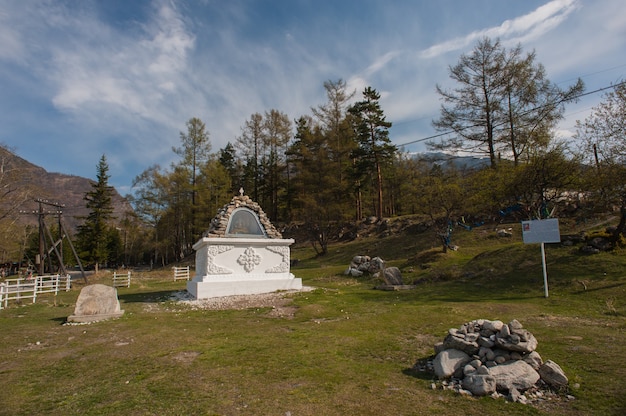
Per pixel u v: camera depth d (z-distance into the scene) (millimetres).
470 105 29391
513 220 29875
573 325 8656
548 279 14570
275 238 17703
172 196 48188
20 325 10219
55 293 19219
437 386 5195
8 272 53469
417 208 27547
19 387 5430
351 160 45031
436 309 11148
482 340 5543
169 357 6750
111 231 64000
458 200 24031
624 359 5914
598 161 16219
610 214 24078
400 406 4566
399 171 50094
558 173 18031
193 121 46875
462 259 21859
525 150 24250
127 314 11750
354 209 40969
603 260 14773
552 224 12930
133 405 4703
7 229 35656
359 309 11969
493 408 4441
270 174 53594
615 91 15320
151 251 63844
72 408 4668
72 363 6562
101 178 47500
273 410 4496
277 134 52250
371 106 41812
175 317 11125
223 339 8070
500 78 28219
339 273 24781
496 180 22078
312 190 40344
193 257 46312
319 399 4809
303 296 14891
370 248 34625
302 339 7965
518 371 5023
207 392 5082
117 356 6910
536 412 4301
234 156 59281
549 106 25859
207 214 43531
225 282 15773
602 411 4250
